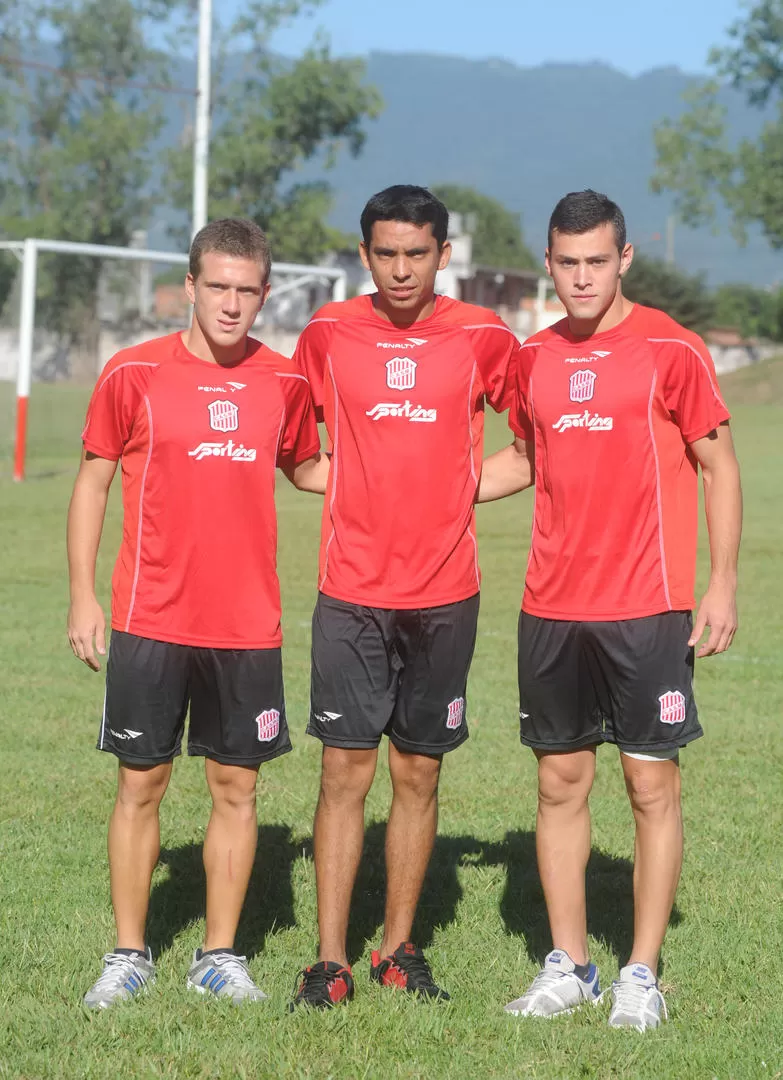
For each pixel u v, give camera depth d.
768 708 17.84
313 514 39.62
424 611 9.02
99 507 9.06
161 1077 7.52
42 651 20.42
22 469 46.78
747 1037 8.20
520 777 14.31
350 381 9.03
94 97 98.81
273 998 8.66
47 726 15.99
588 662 9.01
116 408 8.85
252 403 8.84
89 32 97.19
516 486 9.75
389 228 8.73
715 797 13.68
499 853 11.98
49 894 10.52
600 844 12.16
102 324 61.12
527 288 172.12
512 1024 8.36
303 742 15.73
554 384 8.94
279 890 10.91
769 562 31.72
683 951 9.66
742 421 87.50
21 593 25.53
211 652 8.84
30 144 98.75
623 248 8.94
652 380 8.79
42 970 9.06
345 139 117.12
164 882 11.02
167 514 8.77
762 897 10.74
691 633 9.00
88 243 98.38
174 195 101.88
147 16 99.06
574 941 9.02
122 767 9.01
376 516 9.00
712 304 183.75
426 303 9.12
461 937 10.02
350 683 9.02
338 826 9.14
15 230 97.06
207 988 8.73
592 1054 7.95
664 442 8.89
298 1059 7.80
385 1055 7.93
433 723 9.16
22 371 46.47
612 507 8.84
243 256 8.65
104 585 26.02
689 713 8.95
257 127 109.06
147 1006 8.46
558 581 8.96
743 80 117.06
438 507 9.01
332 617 9.09
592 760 9.24
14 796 13.19
